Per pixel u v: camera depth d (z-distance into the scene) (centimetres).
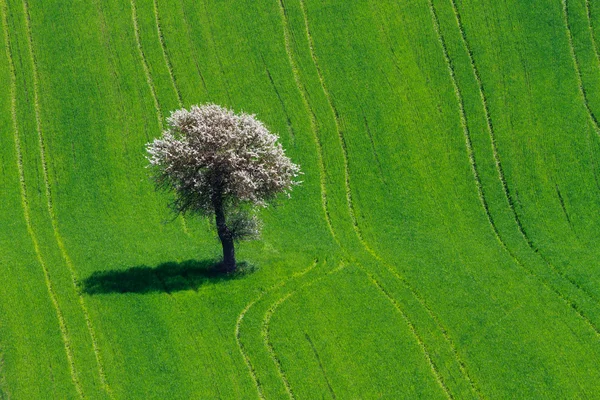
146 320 4541
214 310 4625
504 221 5469
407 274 5003
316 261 5122
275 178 4647
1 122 6106
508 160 5872
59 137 6012
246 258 5100
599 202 5566
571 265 5081
